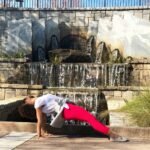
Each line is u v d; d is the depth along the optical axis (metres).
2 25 22.34
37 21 22.53
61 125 7.91
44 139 7.81
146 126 8.96
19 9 22.45
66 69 19.16
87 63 19.23
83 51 22.20
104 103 15.07
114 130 8.17
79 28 22.56
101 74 18.84
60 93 15.45
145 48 21.31
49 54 21.50
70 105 7.78
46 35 22.59
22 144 7.32
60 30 22.69
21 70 19.22
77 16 22.61
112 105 14.75
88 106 15.05
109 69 18.77
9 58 19.41
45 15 22.66
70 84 19.06
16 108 12.44
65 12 22.69
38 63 19.31
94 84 18.84
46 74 19.22
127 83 18.62
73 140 7.76
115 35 21.89
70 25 22.62
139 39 21.44
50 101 7.86
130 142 7.58
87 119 7.66
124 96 15.36
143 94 10.08
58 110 7.77
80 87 17.47
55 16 22.67
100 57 21.58
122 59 21.42
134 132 8.13
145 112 9.18
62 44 22.66
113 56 21.47
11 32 22.20
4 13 22.44
